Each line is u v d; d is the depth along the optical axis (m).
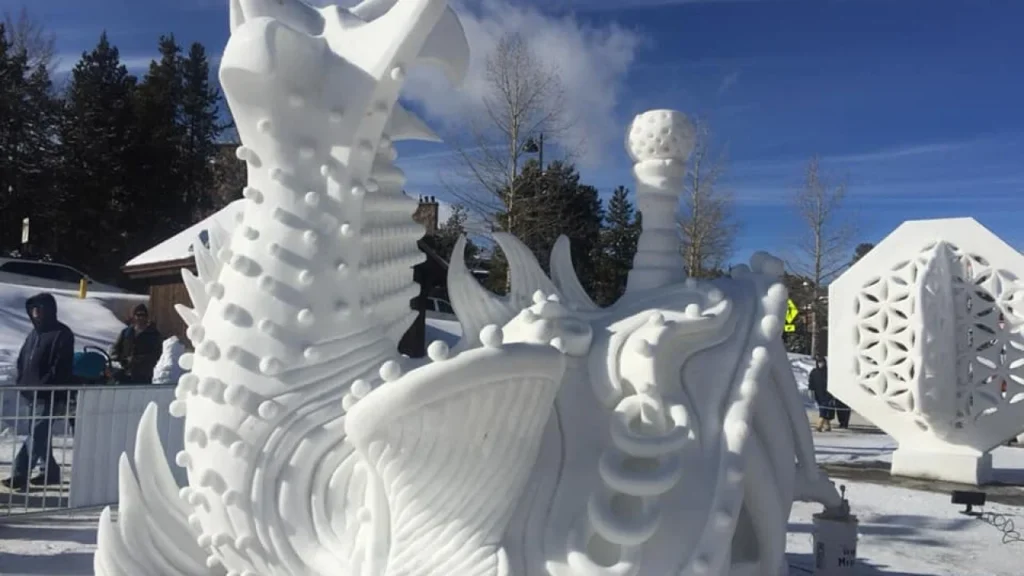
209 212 37.94
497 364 2.48
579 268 28.58
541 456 2.82
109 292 26.27
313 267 2.89
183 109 43.84
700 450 2.86
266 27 2.88
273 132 2.94
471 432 2.55
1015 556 6.31
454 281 3.46
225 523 2.84
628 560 2.60
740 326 3.19
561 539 2.65
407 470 2.54
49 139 37.16
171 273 15.41
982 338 9.86
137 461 3.10
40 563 5.28
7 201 34.62
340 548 2.73
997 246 9.79
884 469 10.92
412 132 3.36
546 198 18.55
